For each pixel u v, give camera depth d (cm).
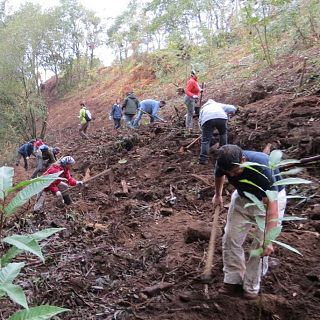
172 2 2212
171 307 357
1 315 335
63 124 2459
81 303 371
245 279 352
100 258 448
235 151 328
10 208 210
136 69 2500
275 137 712
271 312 344
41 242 492
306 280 378
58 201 697
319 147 599
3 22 2847
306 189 532
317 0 1246
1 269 208
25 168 1316
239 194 349
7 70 2120
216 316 344
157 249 466
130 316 348
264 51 1256
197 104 1170
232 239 357
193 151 829
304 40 1217
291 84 953
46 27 2630
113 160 966
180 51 1905
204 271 391
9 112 2041
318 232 454
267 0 1256
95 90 2936
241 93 1099
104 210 645
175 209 604
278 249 421
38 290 383
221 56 1816
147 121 1395
